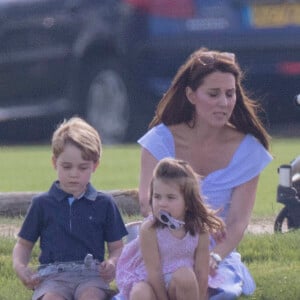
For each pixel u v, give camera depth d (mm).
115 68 54000
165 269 21109
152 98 53062
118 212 22625
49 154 52750
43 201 22375
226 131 23156
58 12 55250
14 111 56719
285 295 23547
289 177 30047
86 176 22234
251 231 30562
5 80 56625
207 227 21188
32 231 22391
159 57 52375
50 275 22172
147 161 23125
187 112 23094
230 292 21938
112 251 22516
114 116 54406
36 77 56062
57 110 56000
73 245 22281
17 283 24719
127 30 52969
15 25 56094
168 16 52250
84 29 54531
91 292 21875
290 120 55000
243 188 23000
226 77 22484
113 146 53906
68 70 55250
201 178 22891
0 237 28953
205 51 23203
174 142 23125
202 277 21234
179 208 20969
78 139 22062
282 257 26844
